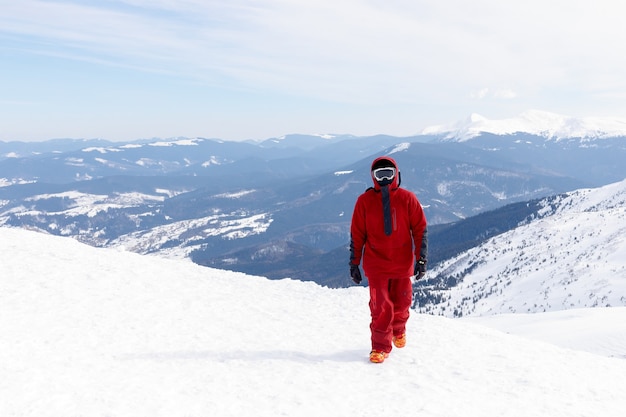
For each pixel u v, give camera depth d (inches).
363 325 306.8
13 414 145.8
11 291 321.7
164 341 247.9
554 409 170.4
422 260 221.9
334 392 182.9
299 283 453.1
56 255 449.1
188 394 173.3
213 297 370.6
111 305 313.9
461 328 307.7
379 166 218.7
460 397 179.6
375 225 221.0
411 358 230.7
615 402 181.8
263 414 159.0
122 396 165.9
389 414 162.6
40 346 220.1
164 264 489.4
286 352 238.2
